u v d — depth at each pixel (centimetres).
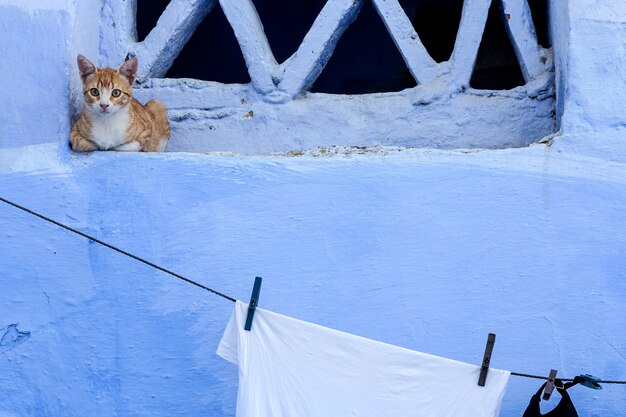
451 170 505
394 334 496
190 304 514
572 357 484
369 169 510
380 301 500
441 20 721
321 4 750
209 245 516
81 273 523
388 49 728
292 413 442
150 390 510
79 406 513
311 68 576
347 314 500
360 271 503
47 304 521
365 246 505
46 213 529
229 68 747
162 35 590
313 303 504
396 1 574
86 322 519
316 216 511
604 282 489
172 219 521
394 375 440
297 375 445
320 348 446
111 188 528
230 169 520
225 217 517
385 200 507
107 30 593
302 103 578
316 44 575
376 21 725
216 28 744
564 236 494
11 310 522
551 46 565
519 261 495
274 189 516
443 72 568
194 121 587
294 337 447
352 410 440
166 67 605
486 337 491
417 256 500
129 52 592
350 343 444
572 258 492
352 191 509
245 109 582
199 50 745
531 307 490
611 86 505
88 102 548
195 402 507
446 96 562
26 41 544
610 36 511
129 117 554
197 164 523
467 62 562
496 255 496
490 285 495
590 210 495
